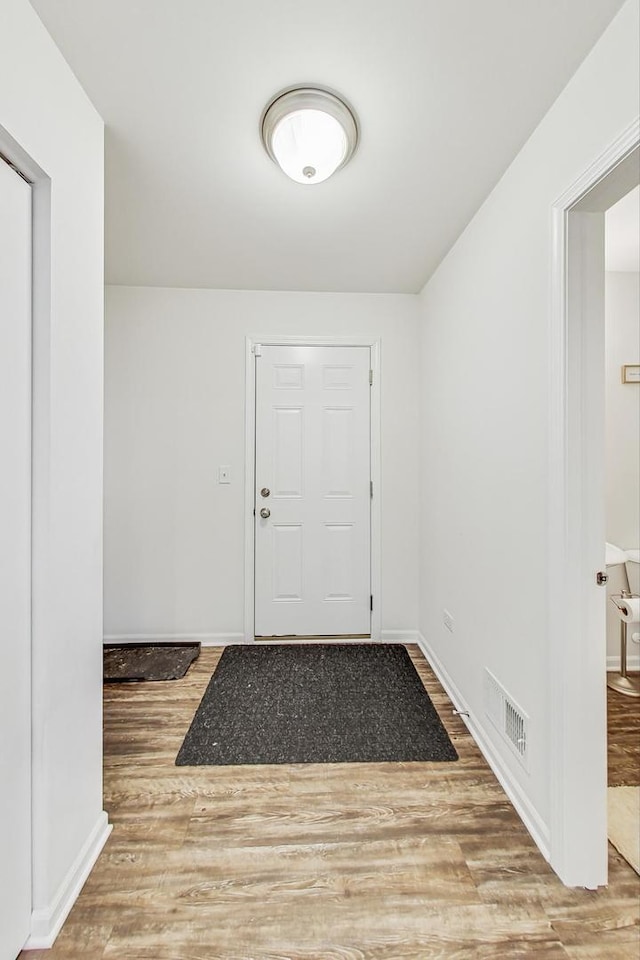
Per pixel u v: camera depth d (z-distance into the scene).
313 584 3.10
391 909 1.24
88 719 1.39
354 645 3.03
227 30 1.17
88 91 1.36
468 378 2.13
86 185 1.37
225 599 3.05
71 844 1.28
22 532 1.13
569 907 1.25
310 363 3.05
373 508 3.09
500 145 1.59
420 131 1.52
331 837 1.47
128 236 2.28
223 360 3.01
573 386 1.33
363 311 3.05
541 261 1.46
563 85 1.32
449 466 2.42
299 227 2.19
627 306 2.79
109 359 2.97
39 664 1.17
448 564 2.43
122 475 2.99
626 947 1.15
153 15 1.13
